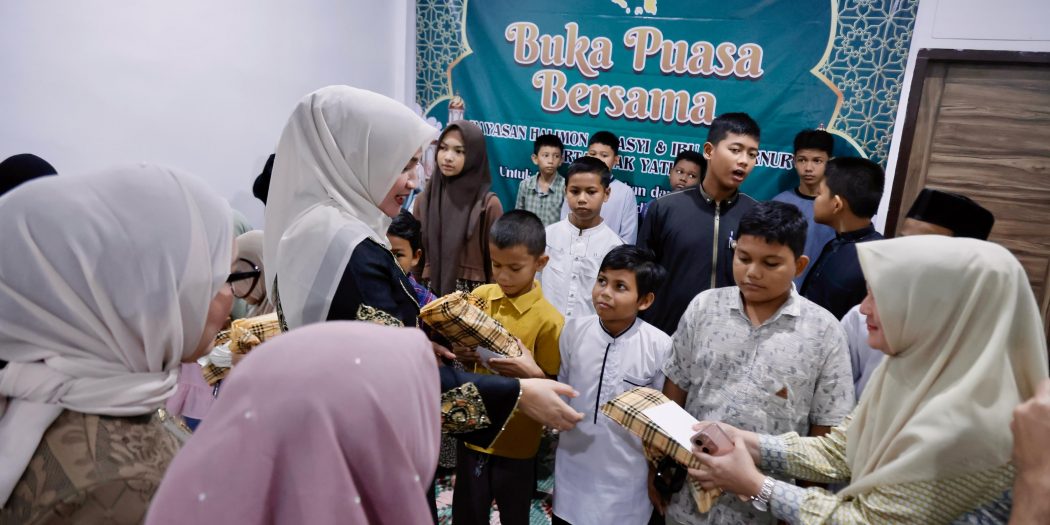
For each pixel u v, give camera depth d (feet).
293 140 3.92
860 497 2.96
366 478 1.52
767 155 10.75
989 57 8.99
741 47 10.59
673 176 10.62
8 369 1.98
